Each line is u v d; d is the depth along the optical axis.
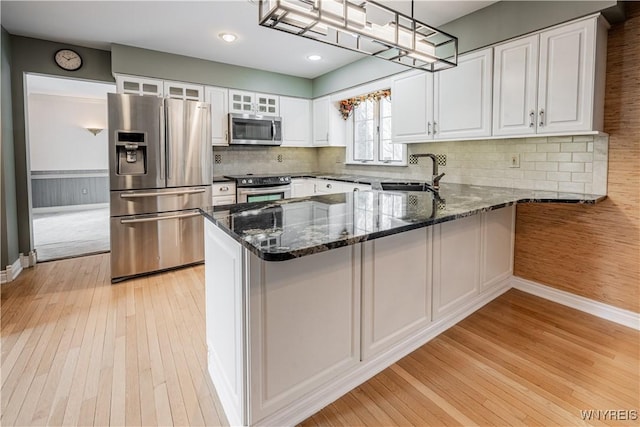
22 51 3.48
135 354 2.05
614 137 2.37
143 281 3.29
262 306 1.38
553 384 1.78
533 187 2.83
